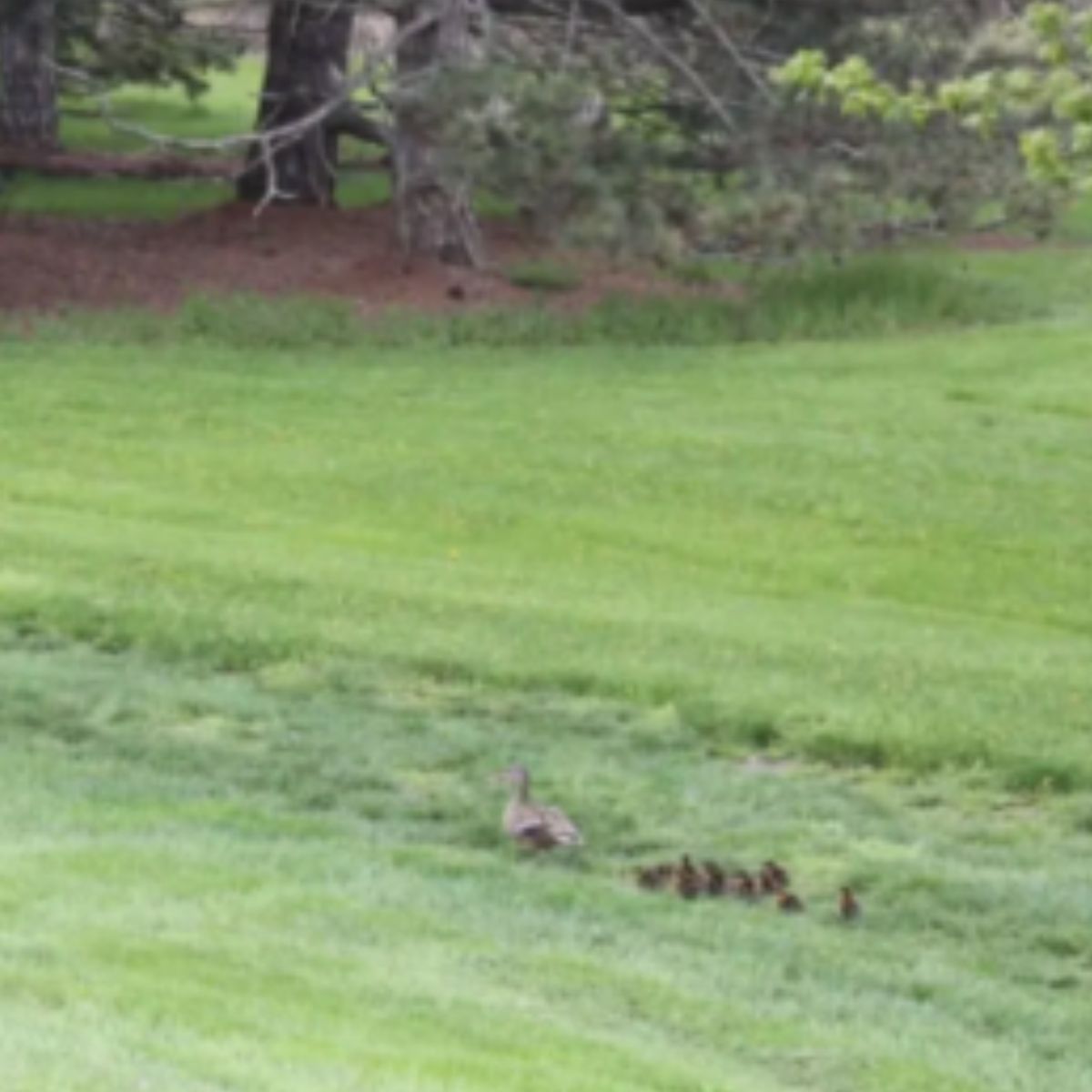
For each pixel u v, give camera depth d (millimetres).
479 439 28953
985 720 19188
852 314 35719
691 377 32500
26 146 48281
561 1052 11367
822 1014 13164
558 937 14094
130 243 38531
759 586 24219
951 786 18234
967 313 36406
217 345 33438
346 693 20188
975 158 36125
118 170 47094
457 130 34094
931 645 21734
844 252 35531
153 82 45469
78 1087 9422
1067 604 23828
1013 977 14695
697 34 37188
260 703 19781
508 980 12820
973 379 32531
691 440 29078
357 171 49031
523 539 25438
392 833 16844
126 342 33281
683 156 36438
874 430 29906
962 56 35500
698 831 17172
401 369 32500
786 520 26234
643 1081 11102
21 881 13648
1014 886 16094
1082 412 31000
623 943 14234
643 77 37156
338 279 36625
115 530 24703
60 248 37906
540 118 34188
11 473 27031
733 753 19016
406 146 37031
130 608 21797
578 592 23250
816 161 36094
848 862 16516
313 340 33844
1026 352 33938
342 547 24812
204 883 14094
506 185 34094
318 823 16672
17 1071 9562
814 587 24266
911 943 15172
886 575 24516
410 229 37281
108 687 20016
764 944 14602
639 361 33406
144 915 13102
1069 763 18312
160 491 26578
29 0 44562
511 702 19984
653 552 25172
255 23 60594
